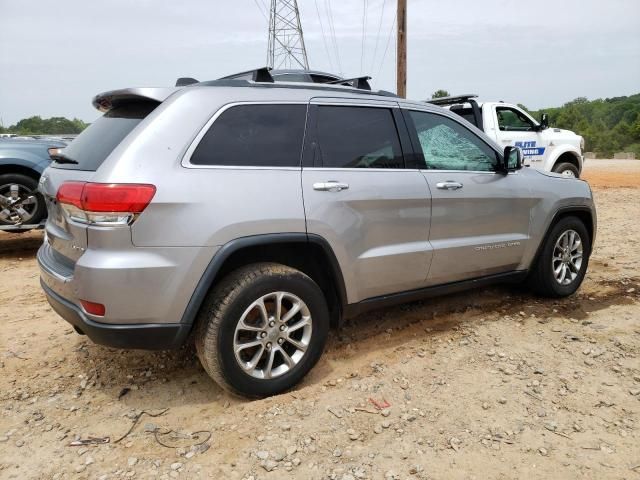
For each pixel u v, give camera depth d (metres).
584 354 3.62
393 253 3.53
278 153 3.12
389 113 3.71
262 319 3.01
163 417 2.93
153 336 2.76
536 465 2.46
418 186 3.64
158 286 2.70
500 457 2.52
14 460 2.56
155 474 2.43
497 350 3.69
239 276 2.92
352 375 3.34
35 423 2.88
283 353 3.10
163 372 3.46
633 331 4.01
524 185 4.34
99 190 2.62
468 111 9.29
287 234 3.02
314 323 3.18
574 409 2.94
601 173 20.80
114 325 2.70
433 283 3.89
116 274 2.61
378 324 4.21
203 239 2.77
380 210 3.45
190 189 2.76
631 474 2.40
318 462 2.50
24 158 6.53
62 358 3.66
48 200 3.24
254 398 3.07
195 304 2.78
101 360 3.62
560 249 4.72
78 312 2.79
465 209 3.92
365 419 2.84
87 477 2.43
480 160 4.17
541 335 3.96
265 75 3.34
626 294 4.93
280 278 3.00
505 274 4.38
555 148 10.28
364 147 3.49
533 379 3.27
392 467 2.46
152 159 2.73
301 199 3.09
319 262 3.31
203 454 2.58
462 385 3.20
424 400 3.03
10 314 4.56
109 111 3.33
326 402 3.01
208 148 2.90
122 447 2.65
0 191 6.47
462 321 4.27
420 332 4.05
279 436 2.69
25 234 8.21
